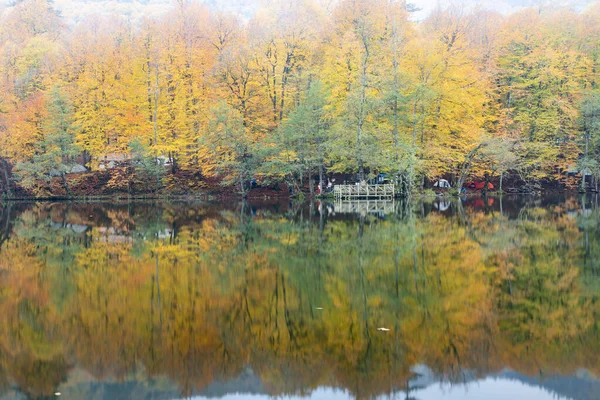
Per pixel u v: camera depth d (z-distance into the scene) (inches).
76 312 510.9
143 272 669.3
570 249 788.6
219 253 792.3
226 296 554.9
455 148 2014.0
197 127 2162.9
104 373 385.7
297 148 1888.5
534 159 2087.8
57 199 2052.2
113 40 2509.8
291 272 655.8
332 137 1847.9
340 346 421.1
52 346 430.9
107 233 1040.2
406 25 2176.4
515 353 403.9
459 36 2159.2
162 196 2069.4
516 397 342.3
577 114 2016.5
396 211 1430.9
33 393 359.3
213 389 361.1
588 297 535.5
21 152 2076.8
